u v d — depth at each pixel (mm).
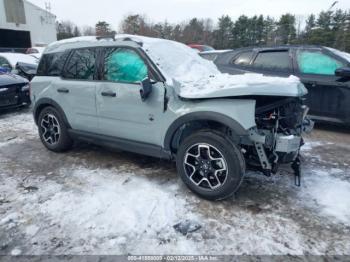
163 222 2543
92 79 3582
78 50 3789
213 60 6320
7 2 29328
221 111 2641
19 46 31469
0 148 4492
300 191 3080
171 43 3742
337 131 5391
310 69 5137
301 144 2977
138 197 2955
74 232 2410
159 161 3900
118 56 3361
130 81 3250
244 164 2684
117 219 2582
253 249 2219
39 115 4289
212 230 2438
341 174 3500
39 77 4207
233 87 2588
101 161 3920
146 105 3094
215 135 2711
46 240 2316
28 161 3945
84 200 2898
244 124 2553
